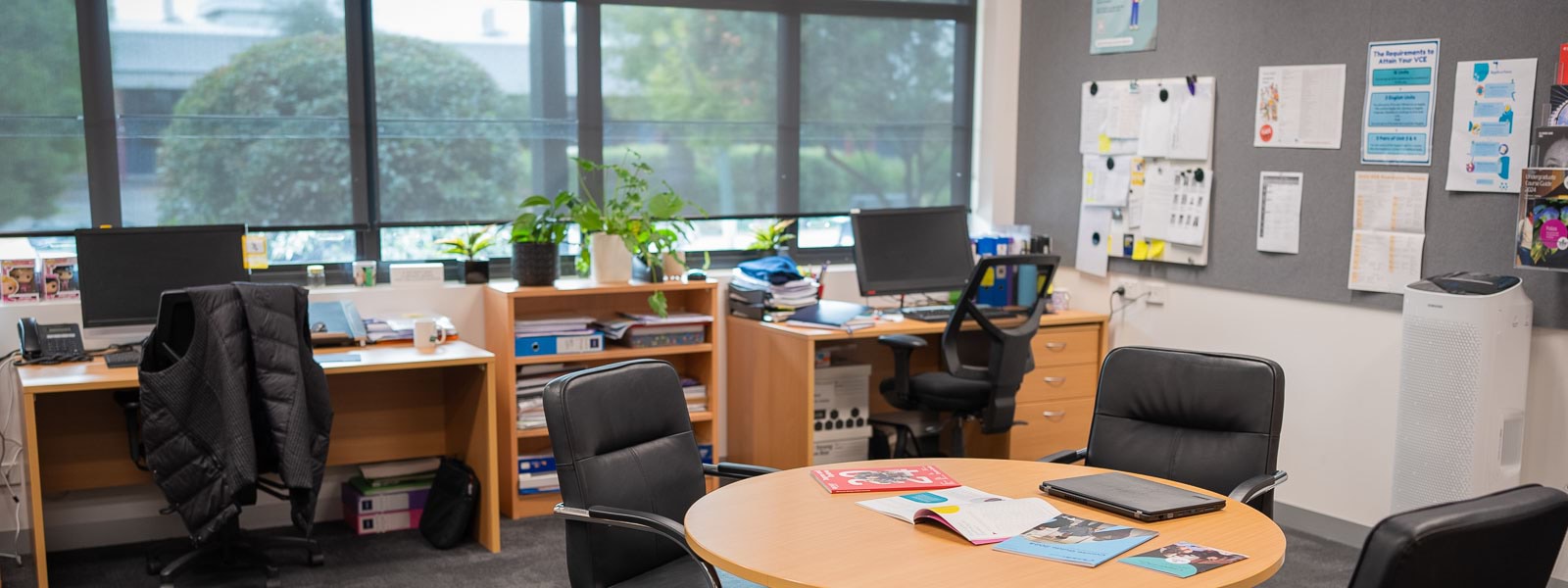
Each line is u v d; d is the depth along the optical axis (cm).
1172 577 216
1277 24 450
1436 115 403
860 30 555
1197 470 314
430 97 479
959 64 579
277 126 457
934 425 521
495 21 486
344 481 466
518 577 399
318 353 414
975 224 591
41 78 422
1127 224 516
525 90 495
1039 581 215
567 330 459
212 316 354
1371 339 428
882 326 478
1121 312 526
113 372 375
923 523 252
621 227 470
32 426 357
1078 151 539
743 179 539
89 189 433
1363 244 427
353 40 464
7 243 429
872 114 562
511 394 455
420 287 469
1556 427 380
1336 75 432
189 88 443
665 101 520
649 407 303
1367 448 433
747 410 507
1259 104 459
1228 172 474
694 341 486
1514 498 183
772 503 268
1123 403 332
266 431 379
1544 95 372
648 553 292
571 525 279
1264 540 240
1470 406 372
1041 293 460
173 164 444
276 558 416
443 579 397
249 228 454
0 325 408
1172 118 491
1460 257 399
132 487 436
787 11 538
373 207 477
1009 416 455
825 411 489
